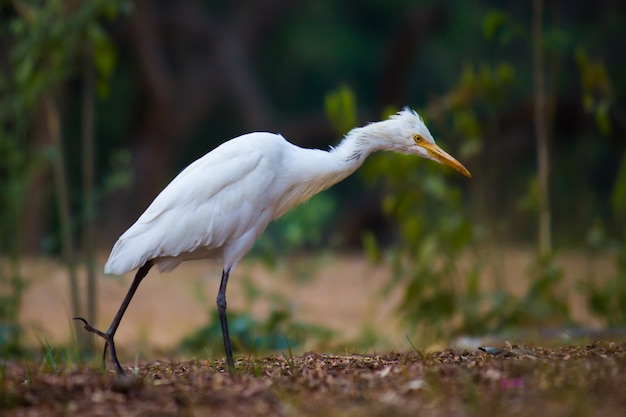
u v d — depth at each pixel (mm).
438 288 13359
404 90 34531
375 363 7758
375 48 37688
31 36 12445
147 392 6691
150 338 14211
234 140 8258
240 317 12469
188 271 19438
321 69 38406
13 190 12891
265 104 34125
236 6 35656
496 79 13453
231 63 33156
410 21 32500
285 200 8578
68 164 32156
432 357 7965
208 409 6324
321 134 33812
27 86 12703
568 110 31516
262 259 15570
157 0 33344
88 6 12391
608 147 32875
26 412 6391
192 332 13148
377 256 13844
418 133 8891
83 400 6570
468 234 13086
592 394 6250
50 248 13039
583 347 8320
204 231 7887
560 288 15062
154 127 31500
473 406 6059
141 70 30828
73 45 12656
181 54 34312
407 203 13562
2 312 12422
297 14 36969
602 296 12938
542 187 13555
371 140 8875
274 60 37812
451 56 35875
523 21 34281
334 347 12250
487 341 10617
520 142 31391
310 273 17297
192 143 37094
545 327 12766
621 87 31266
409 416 5969
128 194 30938
